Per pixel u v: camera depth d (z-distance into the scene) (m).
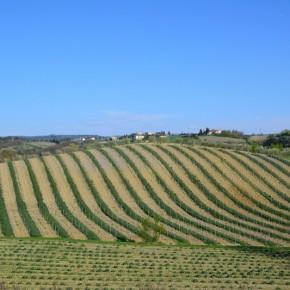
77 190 91.50
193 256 61.22
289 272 54.00
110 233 73.69
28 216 80.12
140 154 110.12
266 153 116.81
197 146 119.56
